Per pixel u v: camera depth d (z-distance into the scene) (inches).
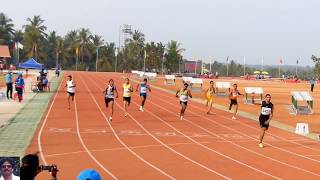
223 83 1717.5
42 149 608.7
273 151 674.8
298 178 513.0
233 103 1059.9
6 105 1097.4
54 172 222.7
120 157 584.1
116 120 921.5
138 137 736.3
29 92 1496.1
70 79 1075.9
